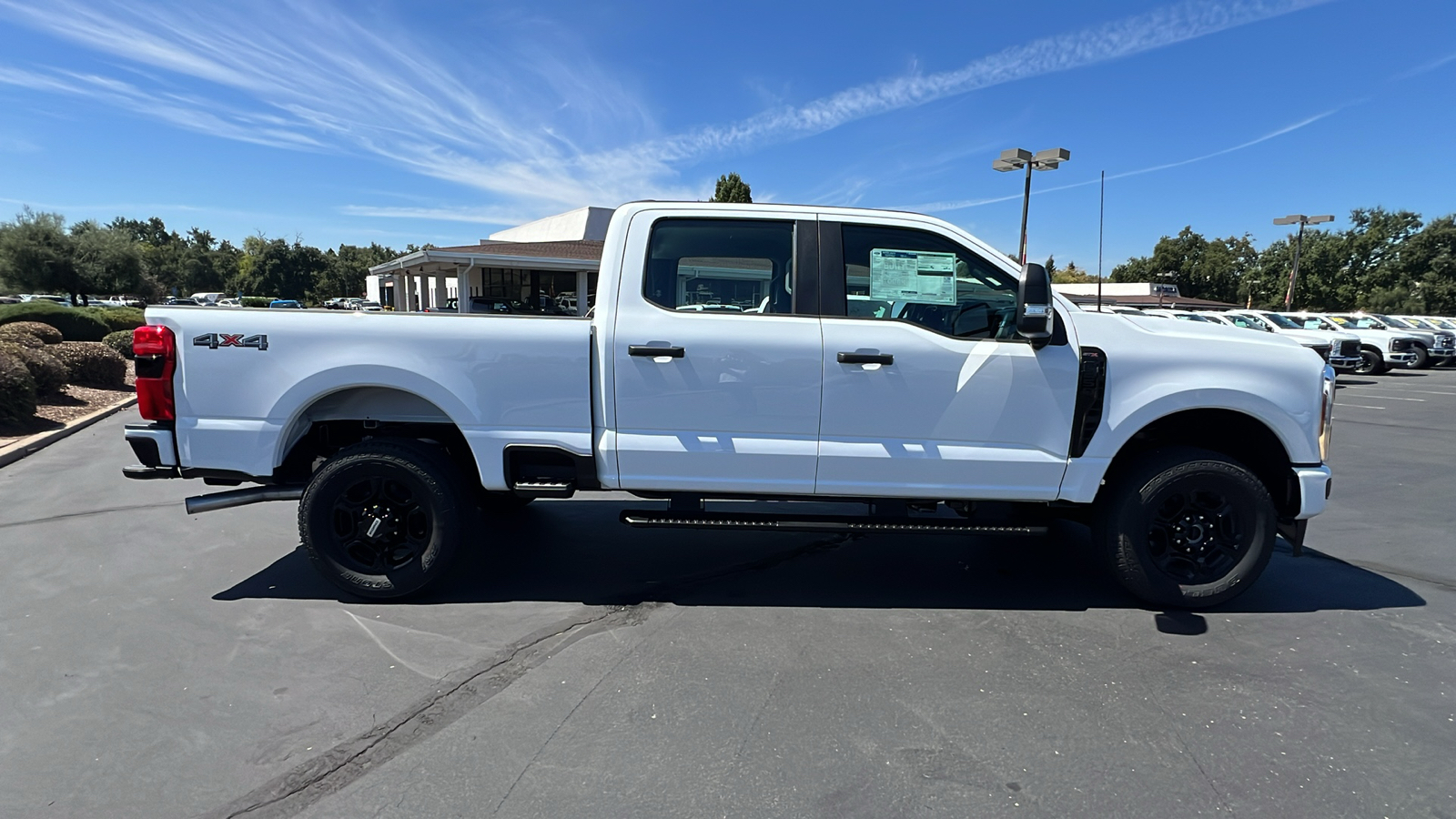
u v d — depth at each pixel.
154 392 3.90
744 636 3.73
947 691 3.21
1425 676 3.37
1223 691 3.23
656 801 2.48
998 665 3.45
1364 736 2.90
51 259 38.16
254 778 2.58
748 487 3.94
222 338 3.88
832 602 4.20
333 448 4.39
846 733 2.88
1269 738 2.88
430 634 3.72
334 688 3.18
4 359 9.12
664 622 3.90
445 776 2.60
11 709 2.99
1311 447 3.90
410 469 3.94
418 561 4.03
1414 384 19.44
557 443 3.91
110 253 40.44
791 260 3.97
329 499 3.97
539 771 2.63
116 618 3.87
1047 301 3.55
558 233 34.03
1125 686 3.26
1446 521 5.96
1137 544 3.94
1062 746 2.81
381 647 3.57
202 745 2.76
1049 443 3.86
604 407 3.91
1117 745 2.82
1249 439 4.20
